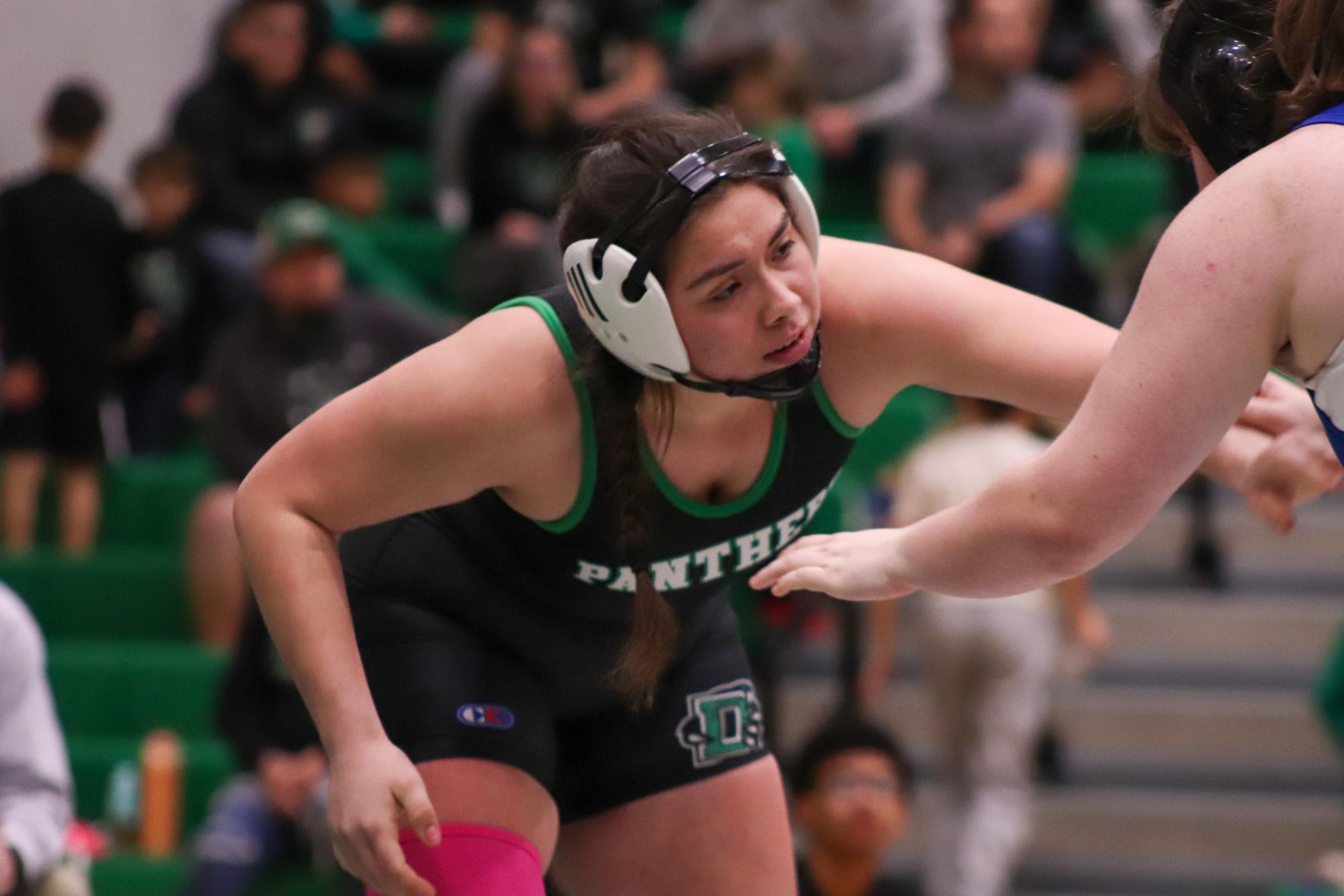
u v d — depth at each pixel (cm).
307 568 603
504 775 668
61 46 2339
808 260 579
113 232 2031
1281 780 1725
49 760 952
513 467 618
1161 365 495
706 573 668
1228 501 1977
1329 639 1811
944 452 1470
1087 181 2231
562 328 615
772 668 1525
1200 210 499
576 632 694
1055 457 516
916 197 2033
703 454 630
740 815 734
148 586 1798
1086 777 1741
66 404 1959
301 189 2281
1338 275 478
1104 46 2369
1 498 1959
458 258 2055
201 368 2119
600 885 743
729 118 596
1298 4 508
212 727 1653
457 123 2322
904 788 1322
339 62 2522
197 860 1334
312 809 1309
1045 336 620
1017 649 1480
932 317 630
